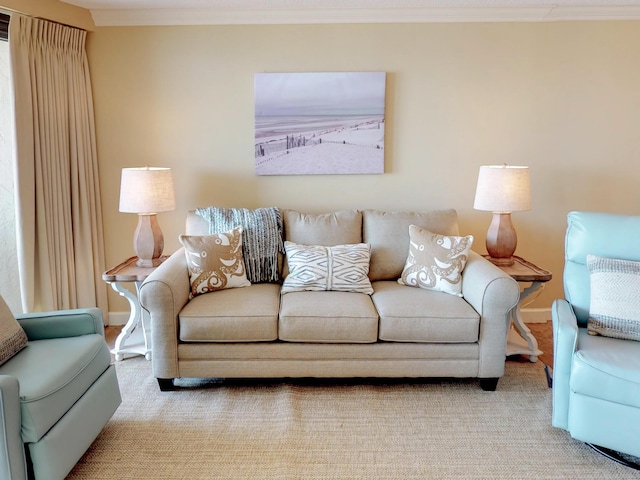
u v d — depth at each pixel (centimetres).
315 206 338
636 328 205
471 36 318
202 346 240
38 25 283
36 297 300
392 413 230
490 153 331
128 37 316
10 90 273
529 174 302
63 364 184
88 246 324
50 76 292
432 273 272
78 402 187
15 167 277
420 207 338
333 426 219
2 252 305
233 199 337
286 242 289
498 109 326
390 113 326
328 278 272
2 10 266
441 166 333
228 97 324
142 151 330
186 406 236
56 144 299
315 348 242
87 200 321
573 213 250
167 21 314
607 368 184
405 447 204
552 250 344
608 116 327
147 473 187
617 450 188
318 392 250
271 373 244
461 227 340
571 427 197
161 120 327
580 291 234
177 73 321
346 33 317
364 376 246
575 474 187
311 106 322
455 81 323
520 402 240
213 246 271
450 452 200
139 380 262
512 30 317
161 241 296
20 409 157
